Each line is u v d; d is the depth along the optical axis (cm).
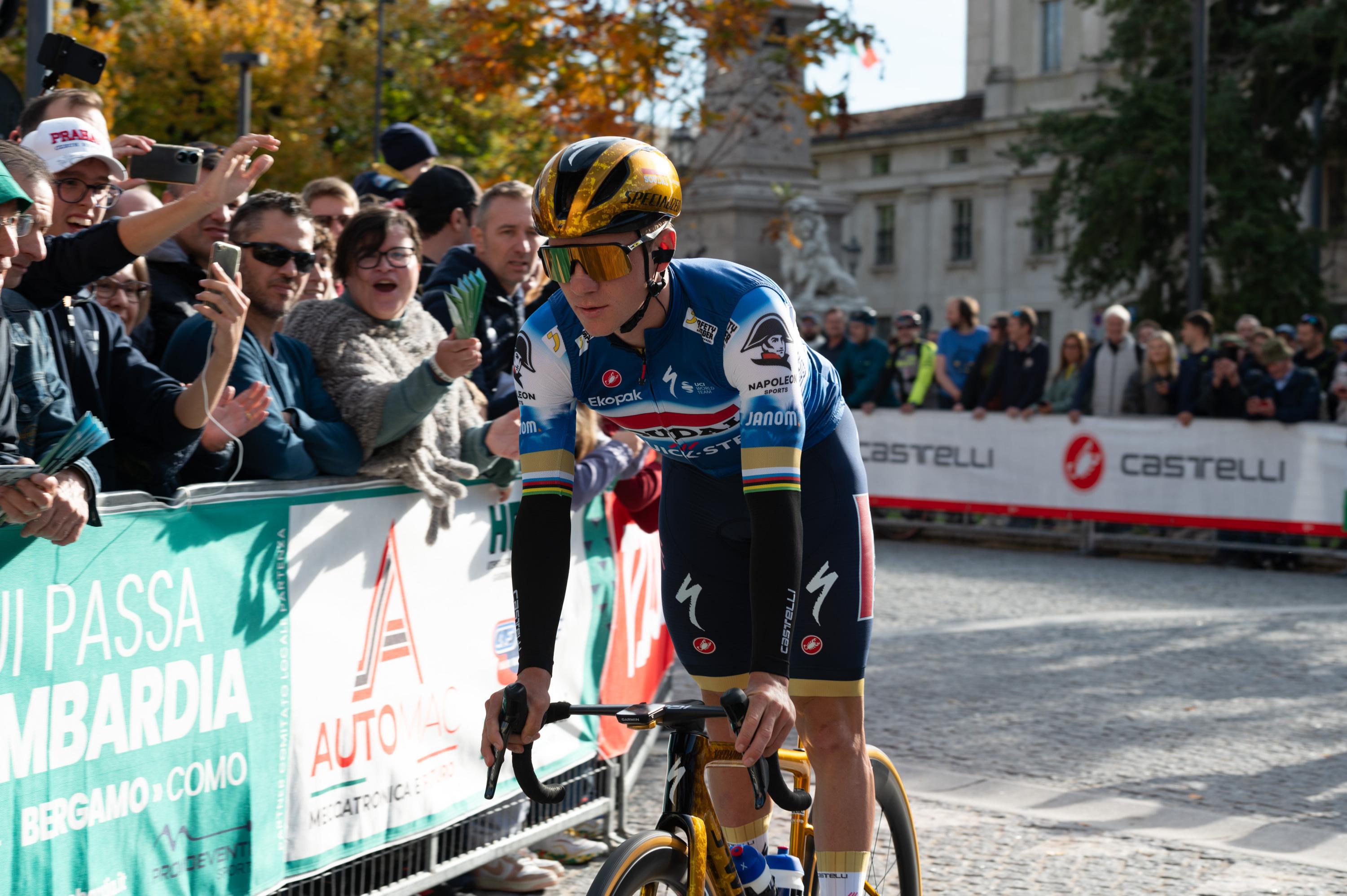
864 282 4444
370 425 270
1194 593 768
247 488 234
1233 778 404
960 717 477
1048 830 356
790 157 1526
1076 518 945
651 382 206
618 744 363
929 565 888
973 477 994
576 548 338
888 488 1040
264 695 239
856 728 227
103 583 206
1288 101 2544
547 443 202
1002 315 995
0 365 209
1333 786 397
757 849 219
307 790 251
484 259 371
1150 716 480
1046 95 3922
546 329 204
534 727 178
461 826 303
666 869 191
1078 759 425
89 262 230
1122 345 936
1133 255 2545
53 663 198
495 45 996
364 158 1905
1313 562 877
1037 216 2767
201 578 225
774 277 1580
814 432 223
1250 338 949
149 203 355
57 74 429
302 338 292
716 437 212
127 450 245
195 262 332
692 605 229
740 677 229
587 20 974
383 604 271
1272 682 534
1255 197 2481
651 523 375
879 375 1059
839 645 224
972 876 320
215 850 229
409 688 279
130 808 212
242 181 234
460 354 264
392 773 274
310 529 250
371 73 1920
